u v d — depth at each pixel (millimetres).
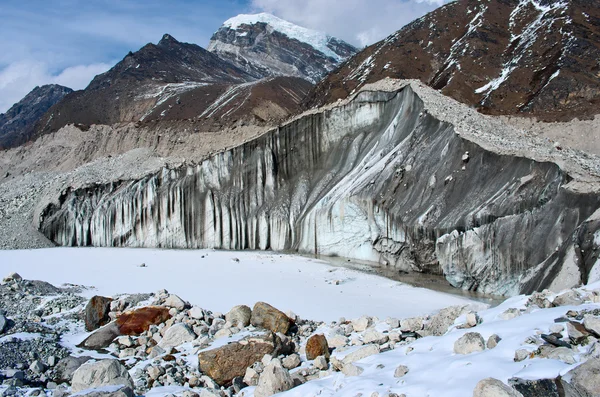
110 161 68000
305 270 37250
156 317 21312
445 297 28578
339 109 50875
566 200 27000
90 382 15312
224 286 32250
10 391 15672
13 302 27234
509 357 11039
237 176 52875
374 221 39781
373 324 18828
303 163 51906
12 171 85875
